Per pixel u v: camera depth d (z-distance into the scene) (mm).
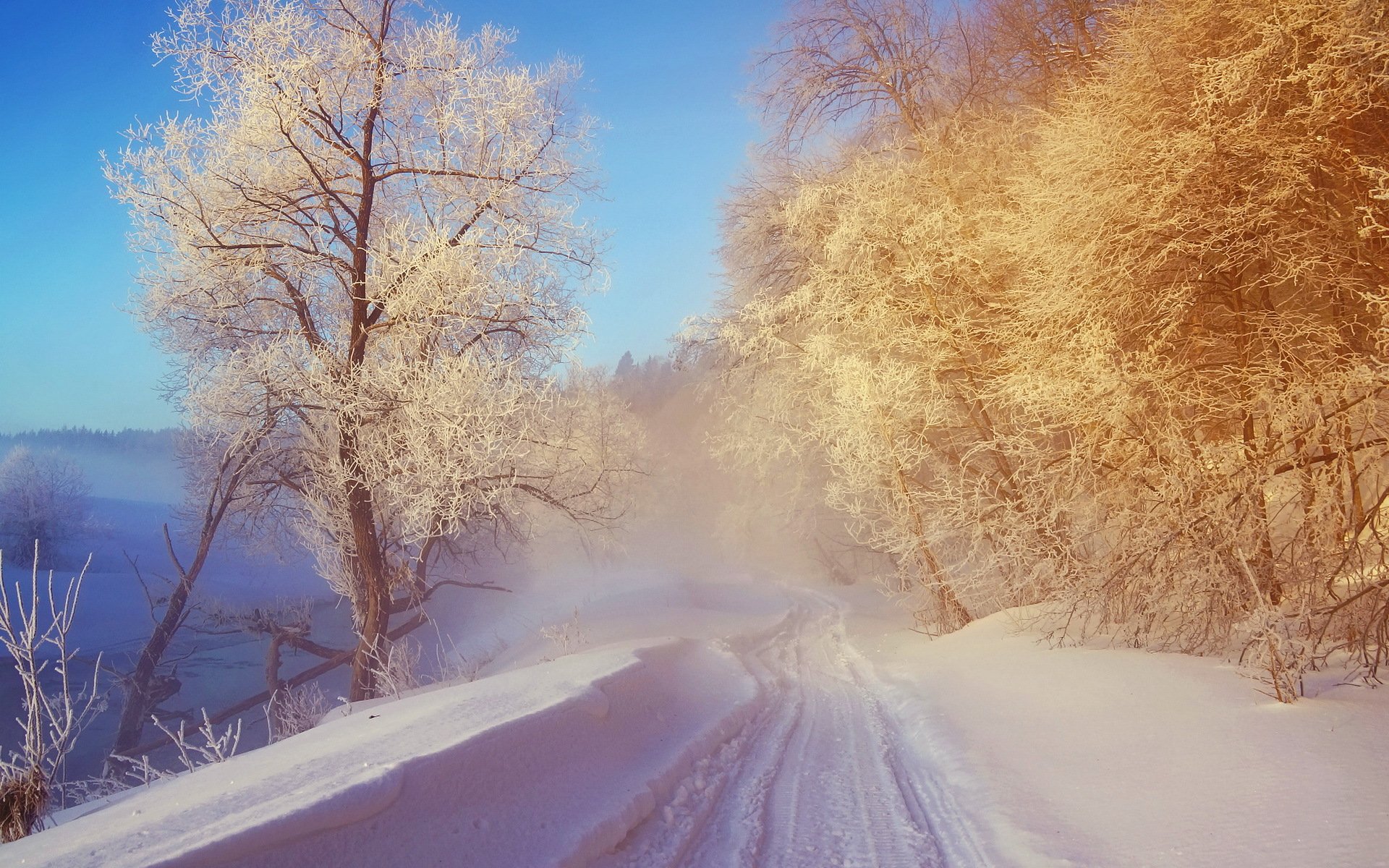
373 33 14719
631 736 6234
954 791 5508
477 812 4035
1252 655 6148
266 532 19453
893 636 15719
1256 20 7723
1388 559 6711
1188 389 8602
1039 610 11008
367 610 15812
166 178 13875
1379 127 7773
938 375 14227
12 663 23672
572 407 18125
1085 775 5164
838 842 4590
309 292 15797
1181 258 8523
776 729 7879
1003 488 12773
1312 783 4137
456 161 15508
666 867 4164
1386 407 7301
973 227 13727
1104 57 12281
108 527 57594
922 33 16141
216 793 4082
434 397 13219
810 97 16984
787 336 17812
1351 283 7680
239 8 13398
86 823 4191
